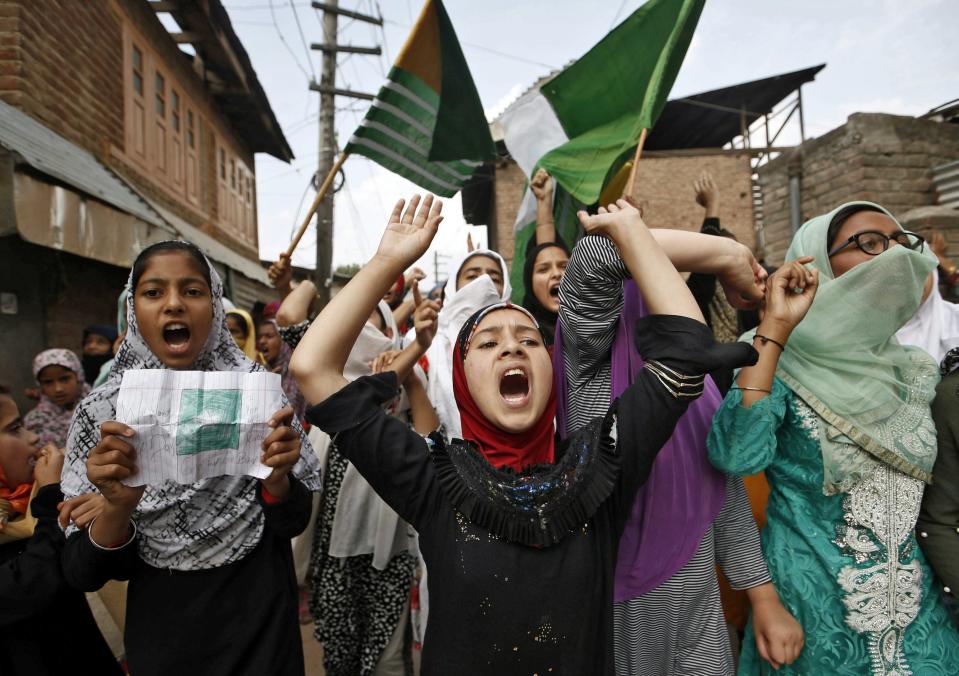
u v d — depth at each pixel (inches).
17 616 60.3
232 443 54.8
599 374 63.3
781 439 66.7
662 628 61.9
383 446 50.9
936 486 64.1
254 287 502.3
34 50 224.4
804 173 385.1
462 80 111.0
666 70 77.3
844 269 67.4
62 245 183.2
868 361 63.2
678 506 61.2
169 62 369.4
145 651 59.5
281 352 194.4
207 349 66.3
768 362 58.8
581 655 47.4
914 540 63.6
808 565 63.8
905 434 62.2
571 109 101.2
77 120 256.8
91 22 271.0
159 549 60.2
